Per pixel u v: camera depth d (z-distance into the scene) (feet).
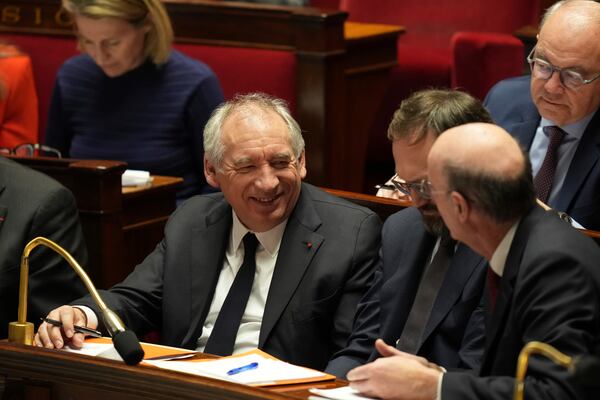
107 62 44.57
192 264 30.78
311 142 50.72
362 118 53.36
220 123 29.71
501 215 22.22
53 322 27.22
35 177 32.55
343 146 51.85
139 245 39.70
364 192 59.06
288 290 29.37
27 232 31.55
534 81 31.96
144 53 44.80
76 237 32.68
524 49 44.86
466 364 25.11
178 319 30.42
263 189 28.89
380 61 53.62
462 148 22.21
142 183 39.60
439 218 26.43
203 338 30.42
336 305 29.43
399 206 31.86
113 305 30.35
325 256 29.50
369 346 27.81
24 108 47.29
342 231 29.81
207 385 22.18
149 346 26.71
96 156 45.65
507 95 35.40
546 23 31.71
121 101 45.42
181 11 52.16
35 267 31.55
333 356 28.63
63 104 46.65
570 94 31.32
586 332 21.13
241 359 25.32
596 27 30.91
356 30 53.52
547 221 22.47
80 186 37.22
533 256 21.97
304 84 50.44
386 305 27.73
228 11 51.16
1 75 44.55
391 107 58.13
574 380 20.07
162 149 44.86
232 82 51.72
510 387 21.21
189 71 44.93
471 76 53.93
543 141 34.22
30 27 55.11
